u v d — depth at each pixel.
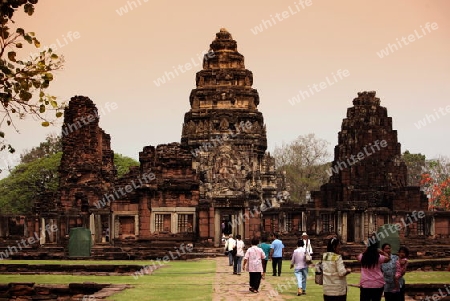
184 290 50.03
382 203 128.62
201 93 184.25
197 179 115.94
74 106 121.69
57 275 62.22
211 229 112.06
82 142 120.94
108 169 131.88
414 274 63.22
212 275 62.97
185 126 182.88
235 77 186.25
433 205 168.75
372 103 133.38
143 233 112.69
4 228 124.06
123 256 86.56
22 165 182.62
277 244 62.47
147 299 44.88
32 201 173.00
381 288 36.38
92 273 63.91
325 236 116.56
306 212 118.81
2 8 39.66
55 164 174.50
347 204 117.44
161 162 115.12
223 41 189.75
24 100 40.72
